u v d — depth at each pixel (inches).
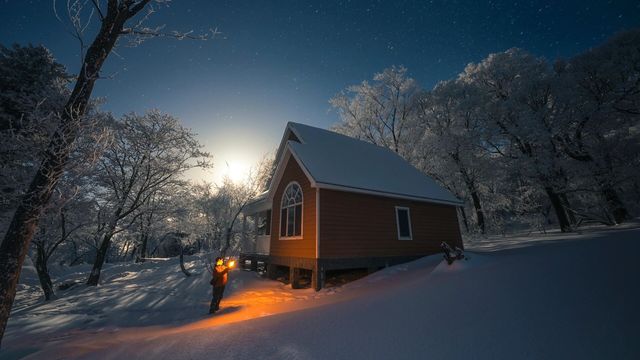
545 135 845.8
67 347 199.5
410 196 560.7
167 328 255.4
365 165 612.4
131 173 654.5
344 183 481.1
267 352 126.2
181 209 753.6
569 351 96.7
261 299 378.0
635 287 135.1
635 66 784.9
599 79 857.5
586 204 962.1
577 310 126.1
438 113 1144.8
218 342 146.6
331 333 142.9
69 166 184.9
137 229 748.0
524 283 177.2
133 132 627.5
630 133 901.2
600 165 817.5
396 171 665.6
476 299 165.2
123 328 273.1
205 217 750.5
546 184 886.4
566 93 840.3
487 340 113.9
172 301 399.9
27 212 178.1
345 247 465.1
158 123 658.8
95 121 195.5
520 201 1081.4
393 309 171.3
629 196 890.1
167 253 1315.2
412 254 550.3
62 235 532.1
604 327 107.1
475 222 1103.6
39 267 488.7
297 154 518.3
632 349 90.3
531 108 950.4
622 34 826.2
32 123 220.2
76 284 591.5
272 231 588.7
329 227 457.1
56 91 544.7
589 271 173.9
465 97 1086.4
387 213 538.9
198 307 362.9
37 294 562.6
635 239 243.1
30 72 618.8
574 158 889.5
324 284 454.0
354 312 176.4
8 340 253.9
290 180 557.3
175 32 241.9
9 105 535.8
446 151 1029.8
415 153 1114.1
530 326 119.7
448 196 655.1
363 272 544.4
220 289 325.4
